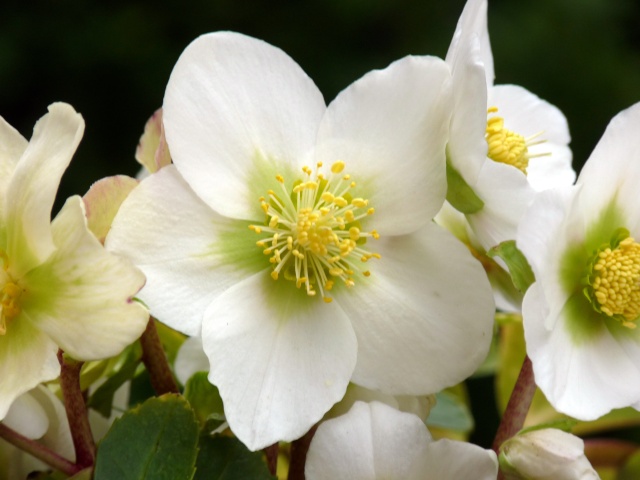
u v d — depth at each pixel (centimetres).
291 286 27
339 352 27
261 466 26
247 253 27
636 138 27
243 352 26
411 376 27
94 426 29
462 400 36
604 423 35
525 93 33
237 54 27
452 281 27
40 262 24
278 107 27
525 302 25
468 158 26
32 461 28
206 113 26
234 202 27
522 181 26
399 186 27
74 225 24
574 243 28
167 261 26
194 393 27
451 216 29
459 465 25
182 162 26
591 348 28
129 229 26
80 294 24
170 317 26
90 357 24
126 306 24
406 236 27
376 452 25
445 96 26
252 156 27
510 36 90
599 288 28
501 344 35
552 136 33
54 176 24
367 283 27
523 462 25
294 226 27
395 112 27
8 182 26
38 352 25
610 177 27
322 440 25
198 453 26
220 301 26
